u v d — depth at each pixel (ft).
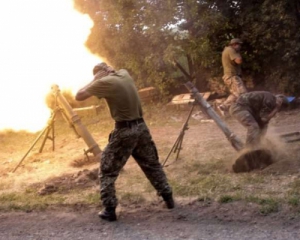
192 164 26.30
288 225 17.58
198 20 43.32
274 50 43.14
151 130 37.78
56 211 20.86
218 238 16.90
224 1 44.06
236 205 19.77
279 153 25.70
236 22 43.73
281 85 43.21
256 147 24.30
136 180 24.52
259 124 24.94
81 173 25.43
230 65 36.70
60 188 23.99
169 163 27.12
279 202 19.48
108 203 19.15
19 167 29.84
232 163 24.76
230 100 37.40
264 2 41.39
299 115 37.52
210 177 23.67
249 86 45.29
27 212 20.99
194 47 43.65
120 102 18.85
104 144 35.01
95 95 18.88
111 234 17.97
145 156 19.65
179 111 43.55
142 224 18.78
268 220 18.16
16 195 23.43
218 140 31.50
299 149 26.58
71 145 35.19
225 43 44.37
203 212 19.51
